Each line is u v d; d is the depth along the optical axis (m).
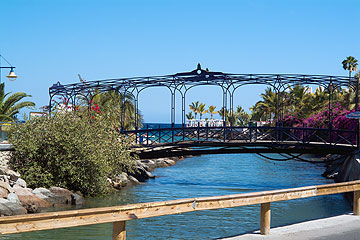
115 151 21.38
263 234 8.41
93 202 18.30
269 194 8.51
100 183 20.12
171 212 7.43
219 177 28.92
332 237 8.11
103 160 19.73
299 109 51.34
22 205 16.00
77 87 25.02
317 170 34.31
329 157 41.47
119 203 18.09
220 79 24.62
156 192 21.55
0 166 18.30
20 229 5.98
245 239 8.00
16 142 19.70
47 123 20.30
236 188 23.52
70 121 20.53
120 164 22.45
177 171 33.03
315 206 17.97
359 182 10.43
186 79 24.73
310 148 27.39
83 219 6.52
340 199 19.97
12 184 17.22
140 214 7.07
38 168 19.17
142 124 40.12
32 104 32.97
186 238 11.86
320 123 36.25
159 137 25.70
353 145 25.56
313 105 49.69
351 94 38.81
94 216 6.61
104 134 21.42
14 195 15.75
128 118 36.66
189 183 25.55
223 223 14.02
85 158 19.42
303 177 29.17
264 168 35.91
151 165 35.09
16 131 20.17
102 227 13.39
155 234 12.34
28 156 19.58
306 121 38.16
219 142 25.50
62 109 21.53
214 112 87.75
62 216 6.32
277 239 7.98
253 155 51.88
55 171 19.59
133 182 24.72
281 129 26.06
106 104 33.22
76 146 19.20
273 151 26.42
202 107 87.06
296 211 16.77
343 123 32.88
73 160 19.33
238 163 41.22
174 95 24.94
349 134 31.17
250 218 14.88
